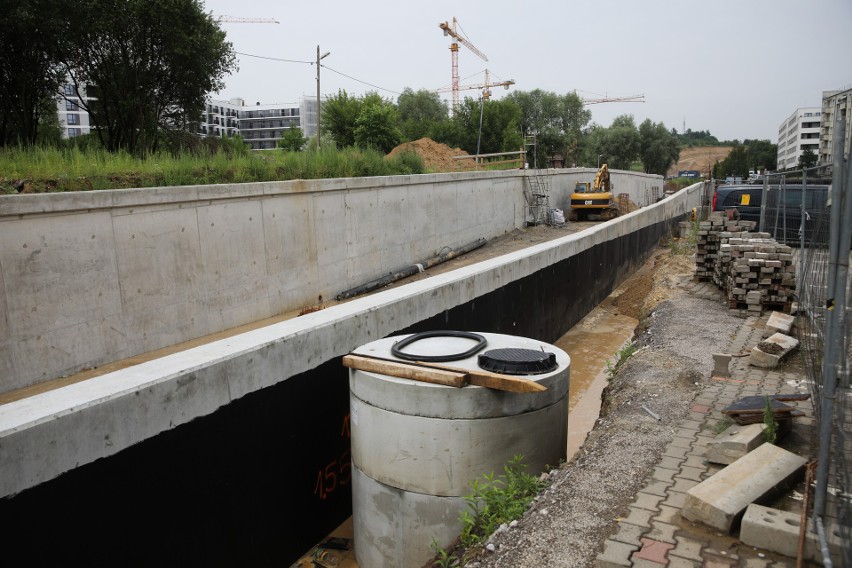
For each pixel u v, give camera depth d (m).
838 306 3.52
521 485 4.68
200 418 4.43
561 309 12.85
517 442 4.80
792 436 5.34
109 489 3.80
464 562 4.07
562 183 36.59
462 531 4.60
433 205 23.02
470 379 4.63
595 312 15.21
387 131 47.81
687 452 5.15
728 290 11.06
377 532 5.02
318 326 5.61
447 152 37.69
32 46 20.27
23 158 13.85
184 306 13.52
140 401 3.97
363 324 6.22
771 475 4.29
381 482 4.91
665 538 3.86
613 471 4.83
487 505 4.52
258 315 15.49
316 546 5.75
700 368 7.49
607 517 4.17
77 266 11.30
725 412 5.46
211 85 24.66
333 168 20.55
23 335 10.53
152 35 22.08
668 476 4.72
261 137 169.88
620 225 18.16
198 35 22.75
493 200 27.91
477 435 4.65
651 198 61.19
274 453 5.17
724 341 8.70
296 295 16.73
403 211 21.20
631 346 9.41
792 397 5.50
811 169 9.45
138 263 12.42
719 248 12.34
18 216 10.32
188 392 4.31
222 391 4.60
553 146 79.25
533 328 11.12
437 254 23.44
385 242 20.42
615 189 47.38
